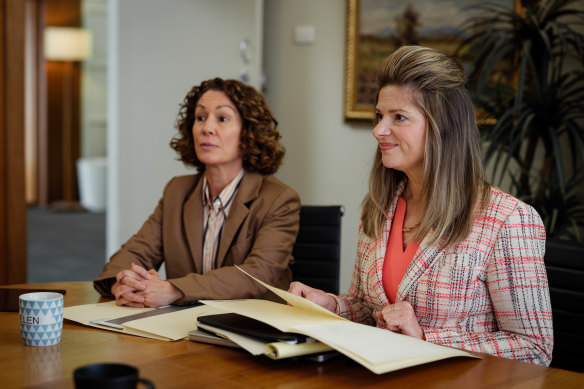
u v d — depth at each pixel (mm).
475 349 1315
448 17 3998
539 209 3191
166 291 1665
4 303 1633
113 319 1470
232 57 4133
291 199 2094
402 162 1483
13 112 3711
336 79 4285
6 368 1117
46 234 8117
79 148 11156
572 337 1588
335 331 1195
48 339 1263
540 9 3580
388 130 1484
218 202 2100
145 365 1145
